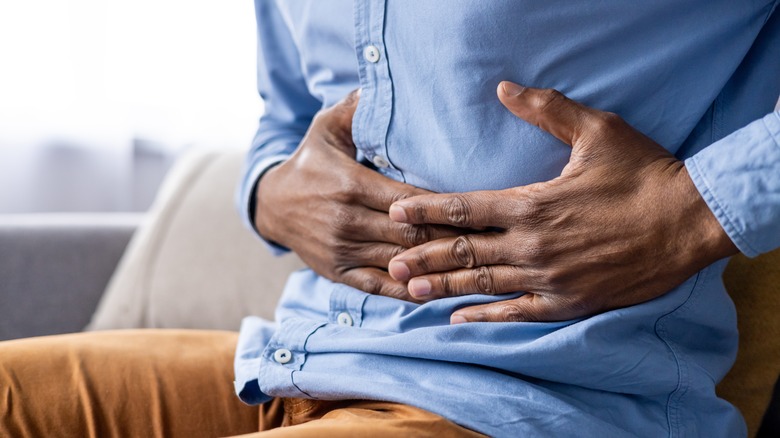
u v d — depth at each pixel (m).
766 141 0.56
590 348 0.60
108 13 2.06
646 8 0.61
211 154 1.42
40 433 0.71
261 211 0.86
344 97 0.77
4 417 0.70
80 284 1.25
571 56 0.63
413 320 0.67
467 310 0.65
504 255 0.64
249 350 0.76
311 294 0.79
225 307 1.19
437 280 0.67
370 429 0.56
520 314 0.64
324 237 0.75
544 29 0.63
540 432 0.58
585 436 0.59
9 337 1.20
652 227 0.59
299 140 0.93
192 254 1.25
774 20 0.65
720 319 0.69
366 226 0.72
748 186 0.56
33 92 2.07
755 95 0.66
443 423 0.57
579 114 0.61
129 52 2.08
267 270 1.21
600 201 0.60
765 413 0.85
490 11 0.63
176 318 1.21
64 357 0.75
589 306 0.62
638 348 0.63
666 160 0.60
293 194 0.79
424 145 0.68
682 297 0.64
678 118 0.64
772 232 0.57
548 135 0.64
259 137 0.93
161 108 2.10
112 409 0.73
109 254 1.28
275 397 0.75
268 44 0.90
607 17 0.62
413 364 0.63
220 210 1.29
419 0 0.66
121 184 2.13
